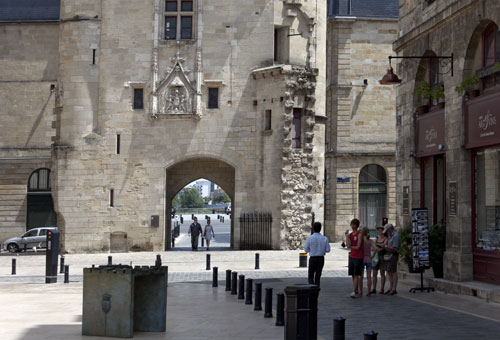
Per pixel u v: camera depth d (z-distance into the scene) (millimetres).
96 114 37125
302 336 10797
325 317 14594
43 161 47250
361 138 48344
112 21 37219
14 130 47406
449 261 18797
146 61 36969
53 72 47438
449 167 19125
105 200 36625
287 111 35531
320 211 37688
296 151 35781
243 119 36812
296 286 10992
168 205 39469
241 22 37031
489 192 17750
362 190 48219
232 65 36969
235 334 12516
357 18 48562
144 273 12492
